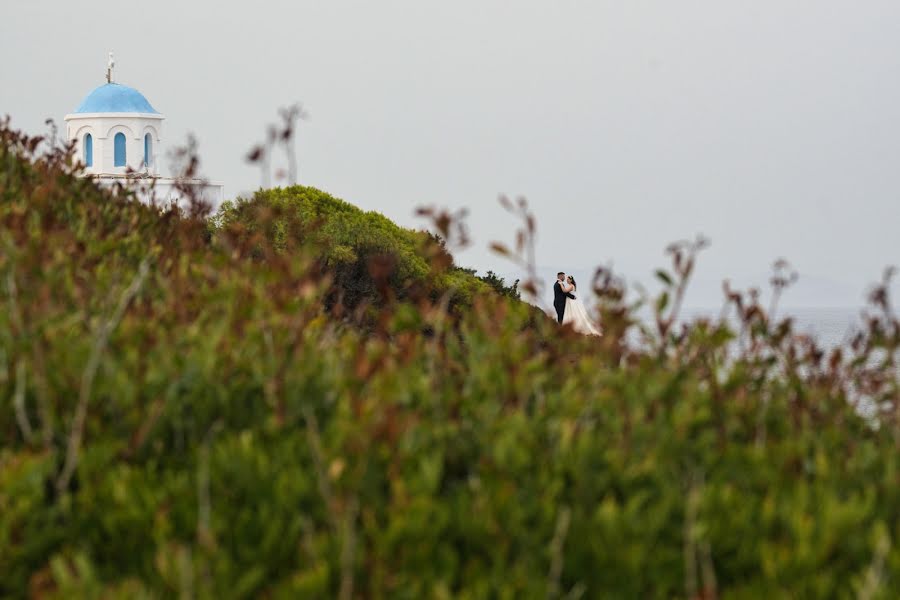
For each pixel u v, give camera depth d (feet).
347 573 50.16
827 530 54.54
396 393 67.31
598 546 54.24
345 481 57.98
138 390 68.74
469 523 55.67
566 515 54.44
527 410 74.02
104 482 60.85
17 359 70.33
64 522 59.11
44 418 64.23
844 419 78.48
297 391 69.82
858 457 67.67
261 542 55.77
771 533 57.77
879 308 76.23
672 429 67.31
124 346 75.87
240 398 70.74
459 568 54.34
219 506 58.18
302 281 84.48
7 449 65.05
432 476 58.29
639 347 79.25
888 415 76.33
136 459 65.00
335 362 77.30
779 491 62.13
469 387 73.82
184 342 77.97
